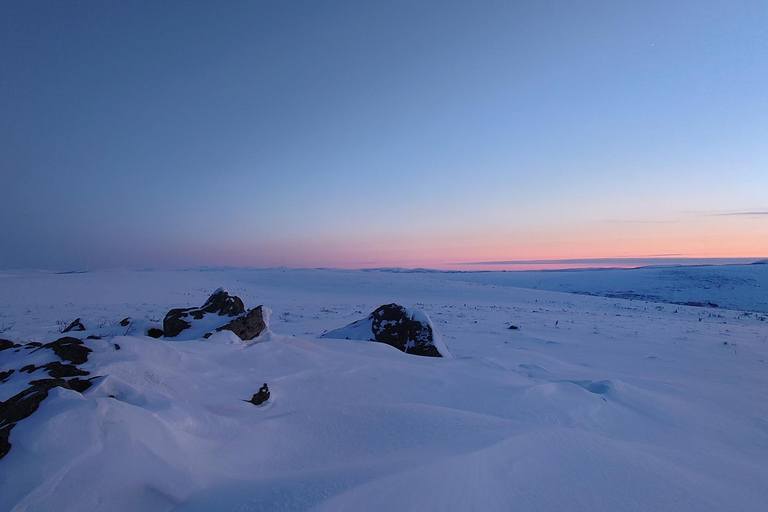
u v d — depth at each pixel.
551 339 15.02
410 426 3.86
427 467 2.79
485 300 41.91
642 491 3.20
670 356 12.16
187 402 3.67
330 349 7.18
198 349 5.11
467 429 3.91
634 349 13.37
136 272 60.38
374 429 3.73
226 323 6.65
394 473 2.63
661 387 7.84
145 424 2.62
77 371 3.44
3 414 2.53
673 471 3.73
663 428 5.37
